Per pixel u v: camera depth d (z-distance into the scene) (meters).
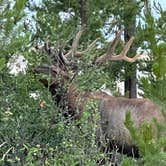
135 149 14.07
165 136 6.92
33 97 11.61
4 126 9.85
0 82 11.04
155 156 6.68
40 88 12.45
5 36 10.20
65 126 10.89
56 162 9.87
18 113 10.65
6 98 10.62
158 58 6.88
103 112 14.37
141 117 13.94
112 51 16.19
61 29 19.77
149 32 6.97
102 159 10.81
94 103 12.18
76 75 13.04
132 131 6.91
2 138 9.96
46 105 11.04
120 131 14.14
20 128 10.10
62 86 12.91
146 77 7.02
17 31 10.29
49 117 10.91
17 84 11.34
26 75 12.26
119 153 14.07
